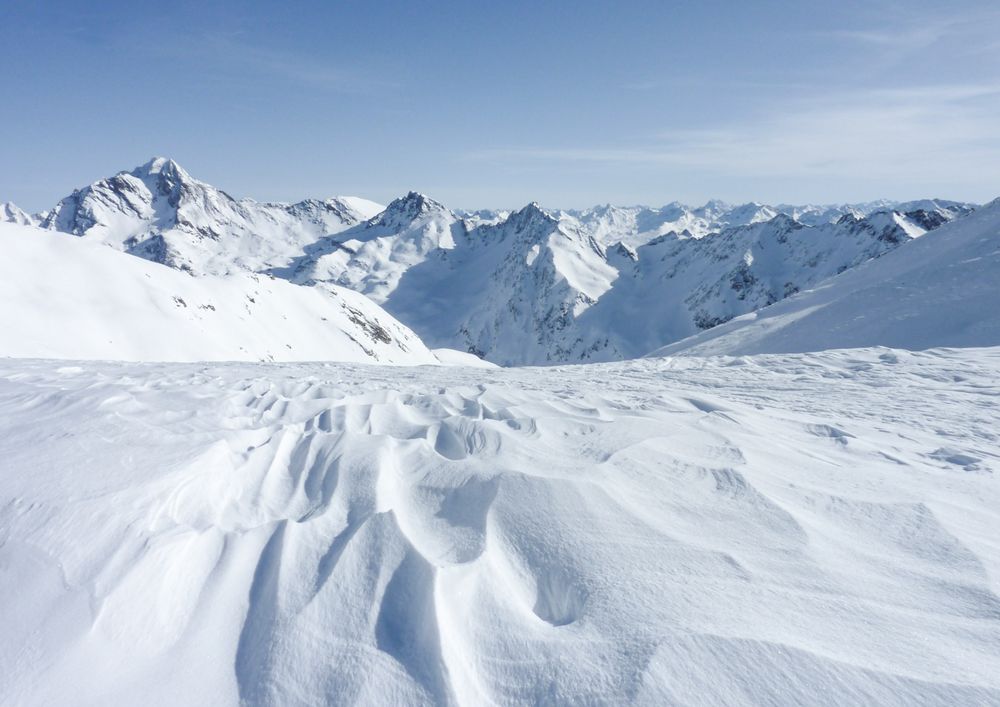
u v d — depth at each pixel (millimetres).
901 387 7742
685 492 3262
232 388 6480
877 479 3664
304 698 1817
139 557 2338
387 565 2410
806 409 6242
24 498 2711
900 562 2576
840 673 1849
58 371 7898
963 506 3250
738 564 2500
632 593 2279
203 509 2943
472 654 2004
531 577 2506
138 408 4715
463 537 2740
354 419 4766
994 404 6418
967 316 17750
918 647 1996
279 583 2314
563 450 3945
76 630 2016
